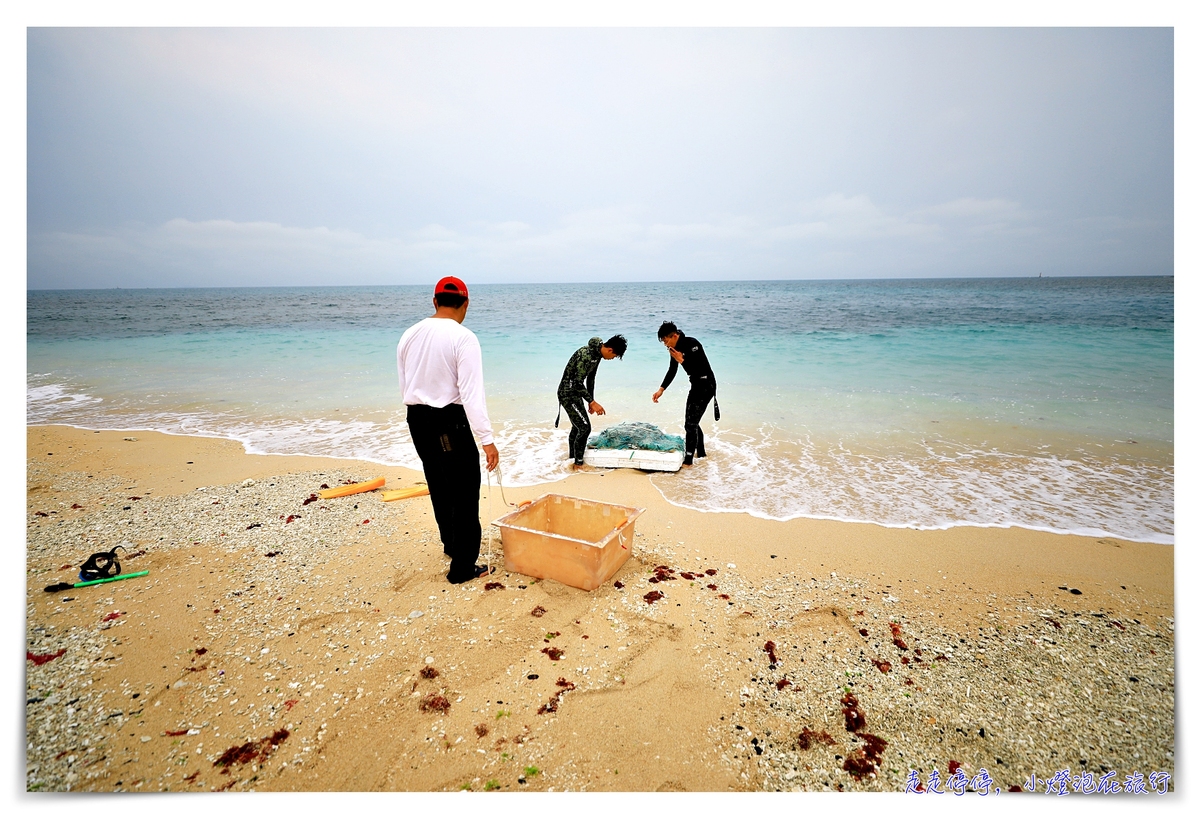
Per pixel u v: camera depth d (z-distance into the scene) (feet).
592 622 9.42
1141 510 14.56
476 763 6.73
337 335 60.80
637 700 7.70
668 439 19.47
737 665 8.47
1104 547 12.50
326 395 30.19
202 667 8.25
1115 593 10.62
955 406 26.17
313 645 8.78
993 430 22.16
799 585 10.85
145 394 30.78
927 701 7.88
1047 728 7.47
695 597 10.31
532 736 7.09
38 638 8.87
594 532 11.78
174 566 11.37
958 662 8.68
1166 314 68.49
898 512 14.49
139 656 8.47
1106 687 8.17
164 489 16.02
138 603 9.95
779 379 33.60
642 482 16.88
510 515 10.96
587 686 7.93
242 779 6.51
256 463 18.61
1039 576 11.26
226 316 91.20
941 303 97.40
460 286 10.18
